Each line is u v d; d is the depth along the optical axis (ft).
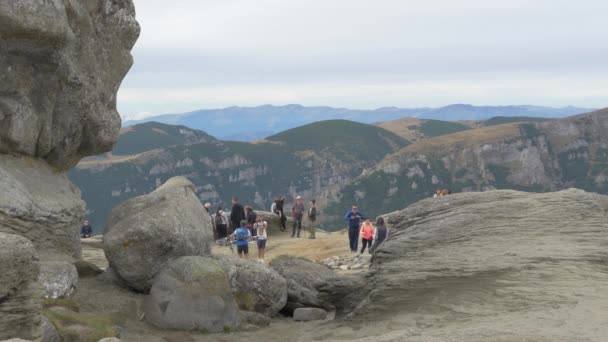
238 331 55.52
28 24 52.16
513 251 53.78
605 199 62.44
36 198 56.80
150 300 54.70
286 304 70.23
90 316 47.29
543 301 43.50
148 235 58.13
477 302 46.98
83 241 115.75
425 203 69.05
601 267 48.62
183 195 64.90
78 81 61.05
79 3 61.00
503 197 66.64
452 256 56.24
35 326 36.65
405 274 56.08
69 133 63.67
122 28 68.90
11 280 34.94
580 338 33.58
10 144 57.67
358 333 50.34
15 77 55.93
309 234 159.12
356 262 105.09
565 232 56.29
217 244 134.51
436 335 39.45
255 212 149.28
